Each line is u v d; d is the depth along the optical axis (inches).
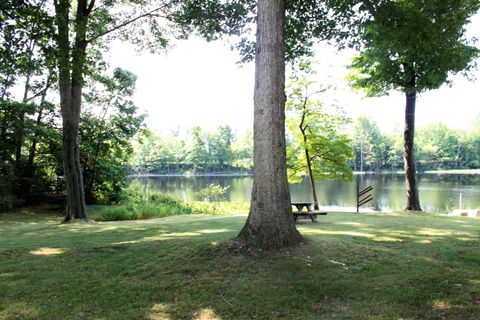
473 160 3107.8
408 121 604.1
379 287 173.8
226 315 151.3
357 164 3309.5
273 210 229.6
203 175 3324.3
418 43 387.5
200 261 215.8
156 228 383.2
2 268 227.6
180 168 3604.8
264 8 237.1
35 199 865.5
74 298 174.2
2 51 365.4
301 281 181.6
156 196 962.7
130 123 938.7
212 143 3400.6
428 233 312.2
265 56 234.2
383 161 3137.3
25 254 265.4
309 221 421.4
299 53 454.9
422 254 231.1
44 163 885.8
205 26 452.1
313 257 212.1
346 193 1321.4
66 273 213.9
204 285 182.5
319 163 676.1
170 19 556.4
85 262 236.8
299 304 158.6
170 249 253.8
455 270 194.5
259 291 172.9
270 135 232.1
